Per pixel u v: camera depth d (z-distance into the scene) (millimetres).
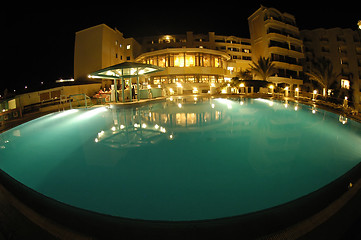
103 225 2221
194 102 11961
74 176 4250
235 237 2000
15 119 12477
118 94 15055
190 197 3416
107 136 6355
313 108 9828
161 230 2102
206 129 6668
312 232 1975
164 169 4336
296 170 4230
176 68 26500
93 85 25844
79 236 2096
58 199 3570
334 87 33156
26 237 2115
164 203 3316
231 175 4059
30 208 2635
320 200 2449
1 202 2814
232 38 38688
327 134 6238
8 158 5348
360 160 4688
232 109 9453
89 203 3459
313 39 40656
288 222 2148
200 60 27281
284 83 32844
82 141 6043
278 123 7250
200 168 4324
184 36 37125
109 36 29656
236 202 3285
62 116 9734
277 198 3393
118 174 4227
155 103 12344
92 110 10766
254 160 4613
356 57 39875
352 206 2297
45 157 5180
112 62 30109
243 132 6395
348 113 9352
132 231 2137
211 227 2104
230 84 22703
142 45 37344
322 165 4414
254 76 31703
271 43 32562
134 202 3383
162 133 6414
